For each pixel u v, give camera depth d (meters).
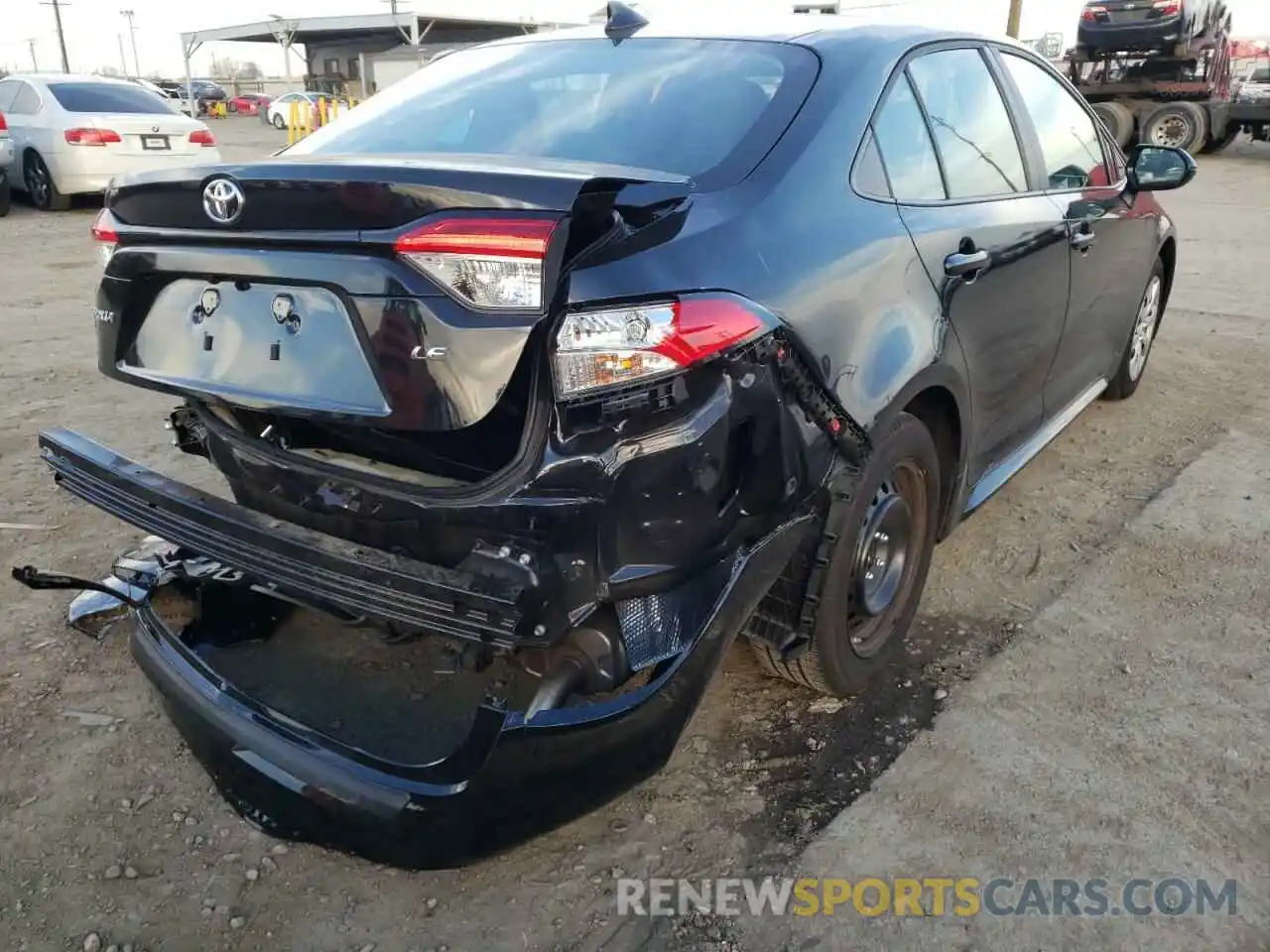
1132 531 3.81
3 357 6.03
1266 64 19.94
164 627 2.46
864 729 2.71
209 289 2.18
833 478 2.31
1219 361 5.96
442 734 2.55
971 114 3.16
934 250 2.67
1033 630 3.17
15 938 2.07
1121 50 17.64
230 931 2.11
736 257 2.06
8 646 3.04
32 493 4.07
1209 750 2.61
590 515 1.85
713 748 2.63
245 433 2.38
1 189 11.95
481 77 2.96
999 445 3.41
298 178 1.90
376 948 2.07
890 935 2.09
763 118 2.46
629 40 2.93
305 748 2.06
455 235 1.77
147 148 12.17
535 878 2.24
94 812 2.41
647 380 1.86
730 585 2.08
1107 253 4.04
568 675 2.00
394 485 2.01
